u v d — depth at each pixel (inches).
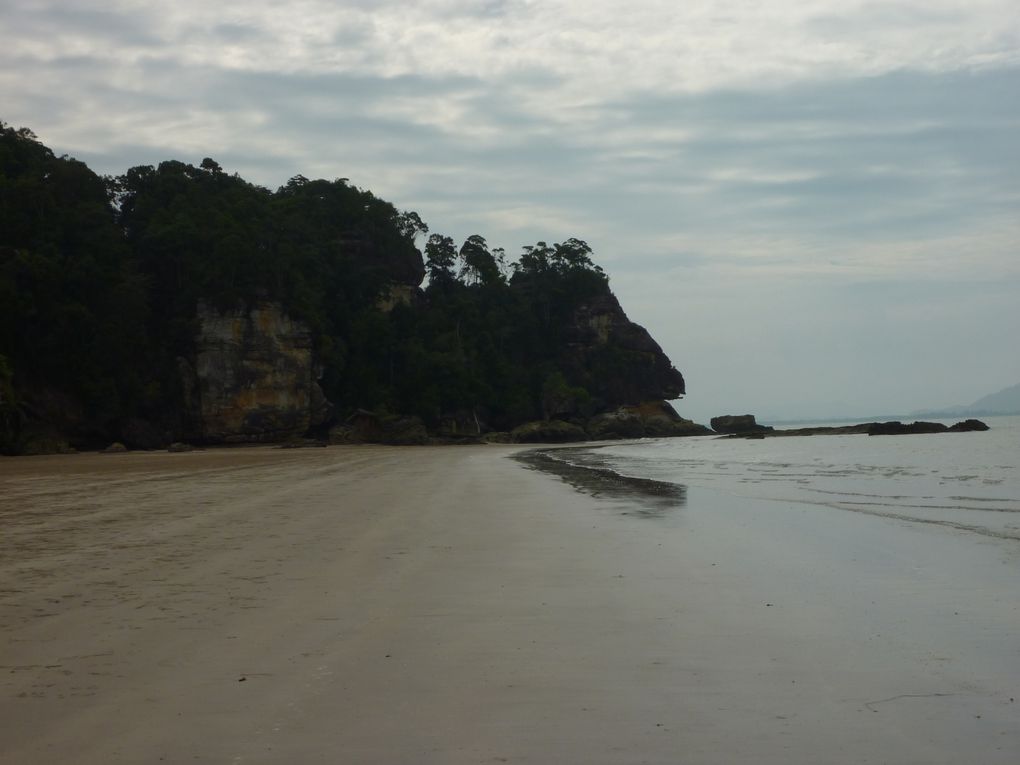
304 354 3727.9
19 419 2817.4
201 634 284.5
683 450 2436.0
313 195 4909.0
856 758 182.7
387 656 258.5
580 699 219.6
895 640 275.9
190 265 3614.7
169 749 186.4
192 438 3499.0
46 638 279.3
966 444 2219.5
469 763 180.2
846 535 522.3
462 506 737.0
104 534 546.0
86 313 3203.7
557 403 4707.2
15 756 182.2
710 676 238.8
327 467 1576.0
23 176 3496.6
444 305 4884.4
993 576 382.6
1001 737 193.3
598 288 5447.8
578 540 513.0
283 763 180.1
